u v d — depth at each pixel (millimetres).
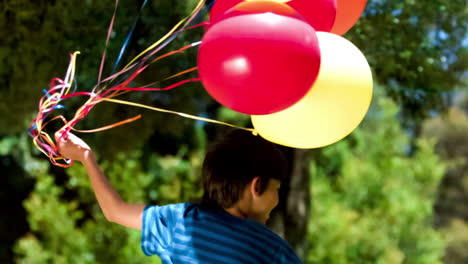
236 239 1510
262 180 1553
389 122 11680
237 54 1389
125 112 6328
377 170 11227
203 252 1525
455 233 19484
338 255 9656
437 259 11352
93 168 1674
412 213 10812
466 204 20766
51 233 8312
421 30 6008
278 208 6809
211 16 1710
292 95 1439
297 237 6828
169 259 1557
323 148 10727
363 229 10000
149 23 5453
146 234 1608
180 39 5496
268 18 1410
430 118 7082
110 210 1665
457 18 6242
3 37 5504
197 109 7367
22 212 12852
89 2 5414
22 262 8367
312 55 1418
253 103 1446
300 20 1447
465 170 20938
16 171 12672
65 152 1691
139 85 5590
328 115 1554
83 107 1628
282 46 1387
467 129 21422
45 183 8727
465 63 6398
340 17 2059
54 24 5473
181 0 5465
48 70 5539
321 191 10219
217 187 1570
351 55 1580
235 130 1662
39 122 1642
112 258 8125
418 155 12172
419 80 6430
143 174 8500
